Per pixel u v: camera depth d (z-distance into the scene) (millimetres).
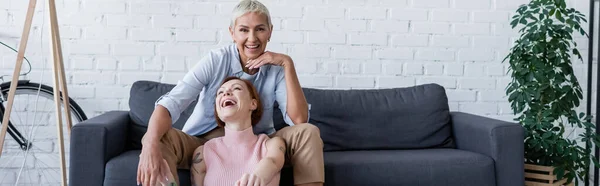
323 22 2943
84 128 2012
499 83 3068
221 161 1924
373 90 2738
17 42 2781
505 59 2932
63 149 2430
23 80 2717
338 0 2947
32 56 2799
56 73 2395
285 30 2920
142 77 2857
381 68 2992
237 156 1933
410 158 2213
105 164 2033
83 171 2010
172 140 1965
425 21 3008
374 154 2344
